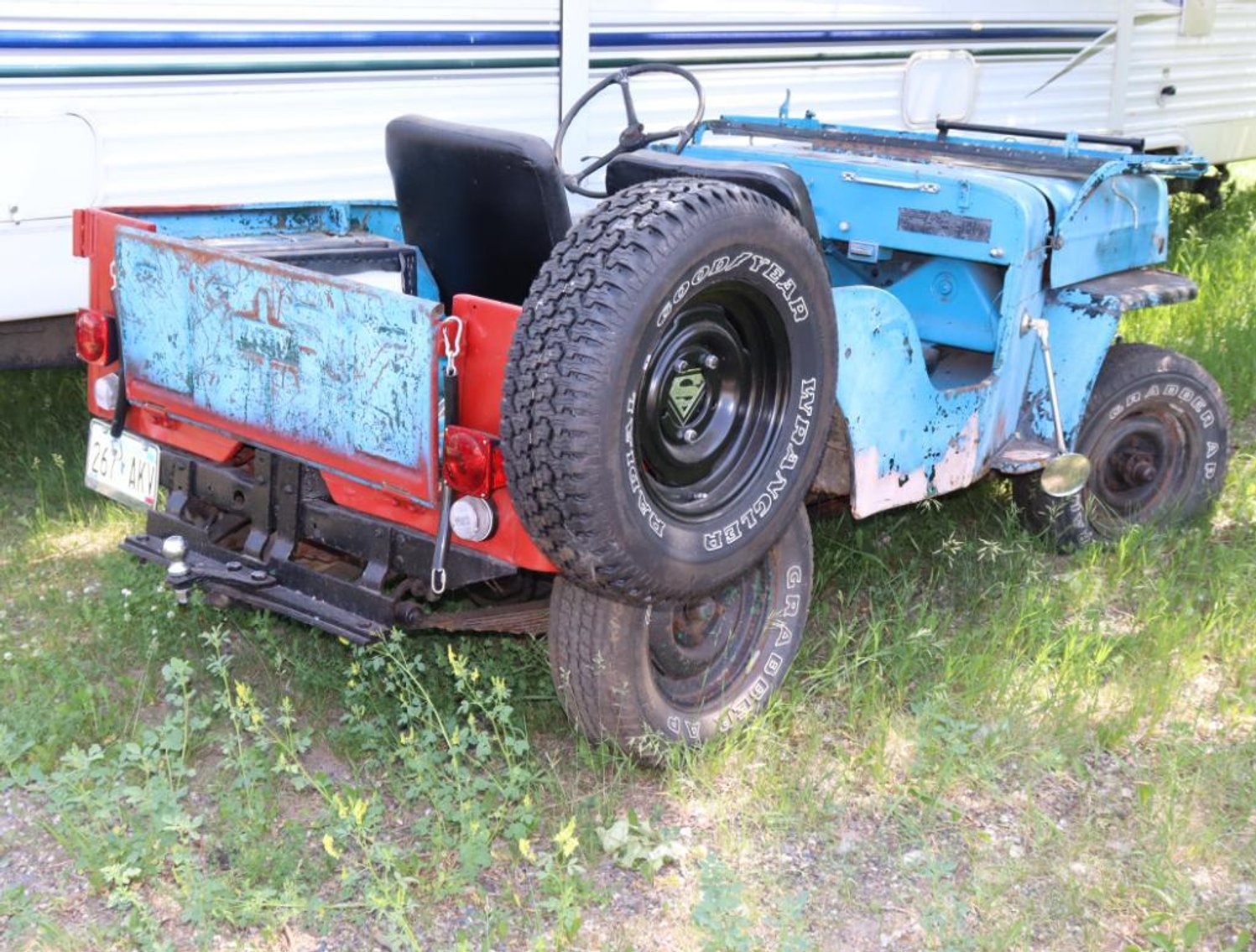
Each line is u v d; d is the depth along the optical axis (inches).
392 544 136.9
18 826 136.2
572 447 119.0
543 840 135.3
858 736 154.8
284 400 137.9
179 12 205.8
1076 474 172.2
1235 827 140.5
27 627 173.0
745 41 281.3
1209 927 125.5
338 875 129.8
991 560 192.9
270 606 141.3
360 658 158.9
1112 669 167.5
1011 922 125.8
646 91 268.4
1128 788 147.1
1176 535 207.0
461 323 126.7
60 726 147.0
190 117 211.3
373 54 228.2
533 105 250.7
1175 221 402.9
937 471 172.1
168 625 168.9
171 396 149.9
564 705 145.3
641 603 131.9
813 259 137.6
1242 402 253.6
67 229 202.5
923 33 317.1
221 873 127.6
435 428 126.0
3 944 119.9
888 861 134.5
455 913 124.9
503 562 131.6
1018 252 175.6
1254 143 439.5
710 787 142.9
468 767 145.2
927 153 212.1
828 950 122.0
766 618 157.2
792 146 216.4
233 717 140.6
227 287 139.5
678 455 134.6
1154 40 385.1
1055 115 360.8
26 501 213.5
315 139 225.9
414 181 153.6
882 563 186.9
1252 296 306.0
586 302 120.2
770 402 141.9
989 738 150.4
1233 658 171.3
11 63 191.0
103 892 126.6
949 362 195.6
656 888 129.2
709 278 127.8
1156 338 276.1
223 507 150.3
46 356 214.5
